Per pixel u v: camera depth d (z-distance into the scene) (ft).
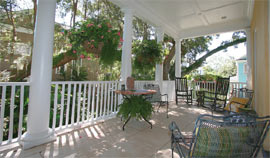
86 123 8.72
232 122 3.18
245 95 11.93
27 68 15.92
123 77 11.31
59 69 19.99
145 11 12.26
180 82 16.25
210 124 3.26
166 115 11.55
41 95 6.11
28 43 16.57
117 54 8.81
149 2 11.14
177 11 12.51
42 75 6.09
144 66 12.77
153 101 11.57
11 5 13.83
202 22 14.85
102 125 8.96
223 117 3.58
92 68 23.45
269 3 6.31
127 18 11.20
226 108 11.44
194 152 3.51
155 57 12.28
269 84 6.31
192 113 12.27
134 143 6.63
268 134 5.90
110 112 10.46
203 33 16.58
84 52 8.54
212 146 3.33
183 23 15.12
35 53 6.04
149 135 7.57
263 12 6.88
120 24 19.45
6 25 14.85
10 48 15.16
